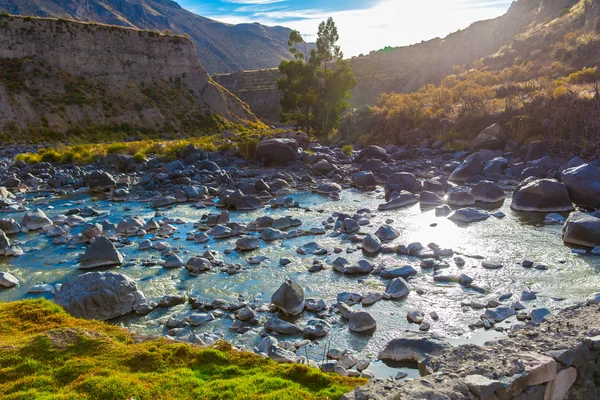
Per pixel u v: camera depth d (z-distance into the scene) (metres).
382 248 17.39
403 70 118.19
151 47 85.94
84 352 8.27
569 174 22.78
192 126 81.25
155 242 18.80
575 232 17.23
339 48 58.09
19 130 62.59
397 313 12.25
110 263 16.59
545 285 13.74
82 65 76.44
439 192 26.36
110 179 31.30
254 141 42.03
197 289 14.28
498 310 11.89
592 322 7.36
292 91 57.94
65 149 46.12
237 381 7.25
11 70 68.88
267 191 28.72
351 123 56.59
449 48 114.00
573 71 56.16
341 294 13.30
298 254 17.34
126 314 12.59
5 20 71.19
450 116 44.44
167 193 29.12
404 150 39.62
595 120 34.62
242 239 18.08
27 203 27.61
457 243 17.98
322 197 27.73
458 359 6.55
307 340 10.78
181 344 8.60
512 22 105.88
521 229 19.50
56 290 14.38
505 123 39.16
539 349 6.62
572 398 6.58
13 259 17.67
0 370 7.62
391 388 5.84
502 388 5.74
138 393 6.80
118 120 73.31
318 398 6.78
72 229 21.83
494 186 24.89
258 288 14.26
